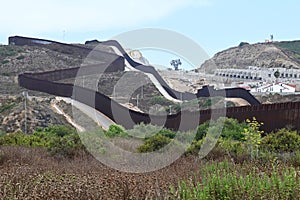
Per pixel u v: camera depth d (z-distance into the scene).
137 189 5.86
